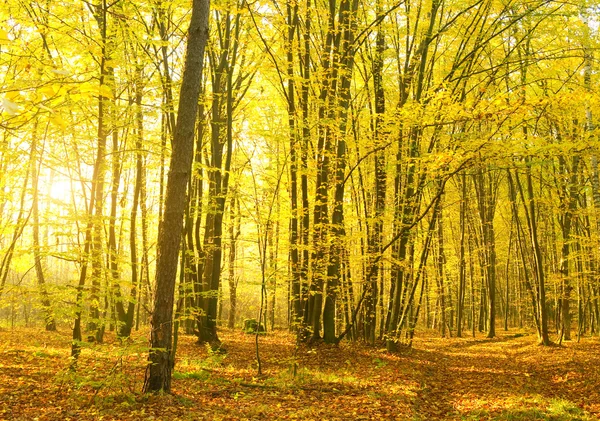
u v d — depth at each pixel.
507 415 8.16
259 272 17.23
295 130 13.27
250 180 20.44
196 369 11.59
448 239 32.53
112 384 7.60
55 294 8.77
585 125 14.99
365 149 13.60
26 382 8.67
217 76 15.36
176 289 11.19
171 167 7.98
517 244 30.72
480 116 10.48
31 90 3.67
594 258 20.45
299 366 12.74
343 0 14.89
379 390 10.09
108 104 9.88
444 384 11.70
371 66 17.25
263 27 15.43
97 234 9.58
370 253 14.45
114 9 10.46
